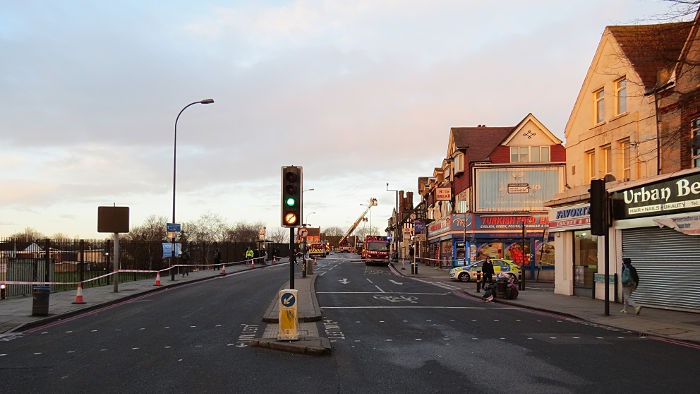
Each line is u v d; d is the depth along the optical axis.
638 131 18.41
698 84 14.91
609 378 7.67
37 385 7.22
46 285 20.55
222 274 35.75
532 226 40.03
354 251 145.88
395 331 12.25
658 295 16.84
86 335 11.52
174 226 30.03
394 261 68.38
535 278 39.31
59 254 28.64
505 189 40.56
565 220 22.61
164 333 11.71
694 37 14.35
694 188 14.88
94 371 8.05
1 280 19.45
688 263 15.66
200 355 9.28
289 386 7.18
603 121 20.97
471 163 41.06
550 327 13.15
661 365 8.58
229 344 10.36
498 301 20.02
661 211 16.30
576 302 19.00
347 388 7.09
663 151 16.78
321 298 20.53
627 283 15.30
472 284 29.95
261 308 16.56
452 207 48.00
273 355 9.31
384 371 8.12
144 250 35.62
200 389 7.00
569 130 23.69
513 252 40.03
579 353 9.62
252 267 46.75
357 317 14.82
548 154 41.22
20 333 11.89
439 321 14.12
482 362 8.80
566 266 22.70
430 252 59.19
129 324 13.19
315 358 9.09
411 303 18.92
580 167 22.59
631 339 11.30
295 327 10.20
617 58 19.66
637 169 18.23
